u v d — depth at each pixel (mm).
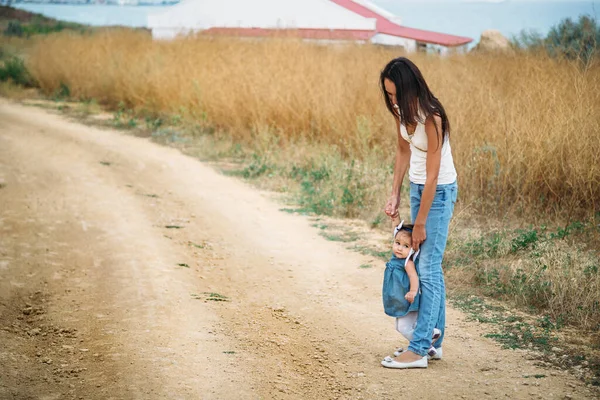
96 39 22688
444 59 14414
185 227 8023
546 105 9039
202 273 6430
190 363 4305
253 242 7574
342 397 3943
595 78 9180
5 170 9945
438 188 4207
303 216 8781
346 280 6344
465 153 8727
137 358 4352
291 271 6602
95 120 16281
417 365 4332
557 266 6219
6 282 5703
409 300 4250
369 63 14156
